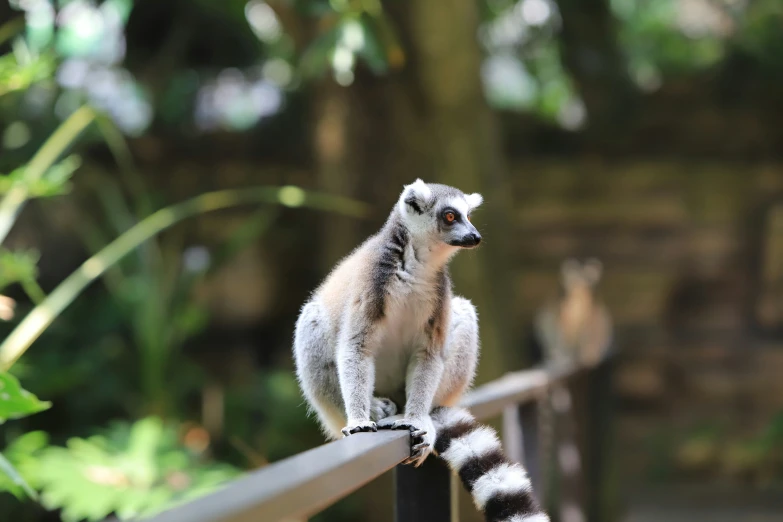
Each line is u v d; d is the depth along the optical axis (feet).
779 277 56.39
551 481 27.43
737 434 53.06
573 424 26.63
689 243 58.08
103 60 53.67
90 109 25.62
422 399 13.82
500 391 16.39
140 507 23.91
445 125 39.68
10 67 20.57
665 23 66.08
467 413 13.91
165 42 56.95
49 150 24.36
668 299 58.59
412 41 38.81
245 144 58.44
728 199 58.03
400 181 44.06
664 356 56.70
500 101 67.51
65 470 24.64
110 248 27.50
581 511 28.89
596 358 35.47
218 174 57.21
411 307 14.30
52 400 39.68
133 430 28.25
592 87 61.36
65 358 41.06
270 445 39.60
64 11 33.04
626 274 57.88
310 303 15.75
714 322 58.65
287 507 6.53
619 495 45.44
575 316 43.16
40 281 47.67
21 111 44.73
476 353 16.38
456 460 13.10
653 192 58.29
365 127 46.06
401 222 14.53
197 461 29.14
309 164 56.95
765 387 54.75
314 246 55.11
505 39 63.98
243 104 60.64
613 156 61.31
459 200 14.94
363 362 13.78
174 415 36.96
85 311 44.57
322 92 47.11
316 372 15.26
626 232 58.75
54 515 33.42
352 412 13.26
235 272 53.47
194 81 58.95
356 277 14.39
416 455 12.10
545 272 58.23
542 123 62.64
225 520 5.64
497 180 40.37
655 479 50.60
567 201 58.80
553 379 22.47
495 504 12.74
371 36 27.66
